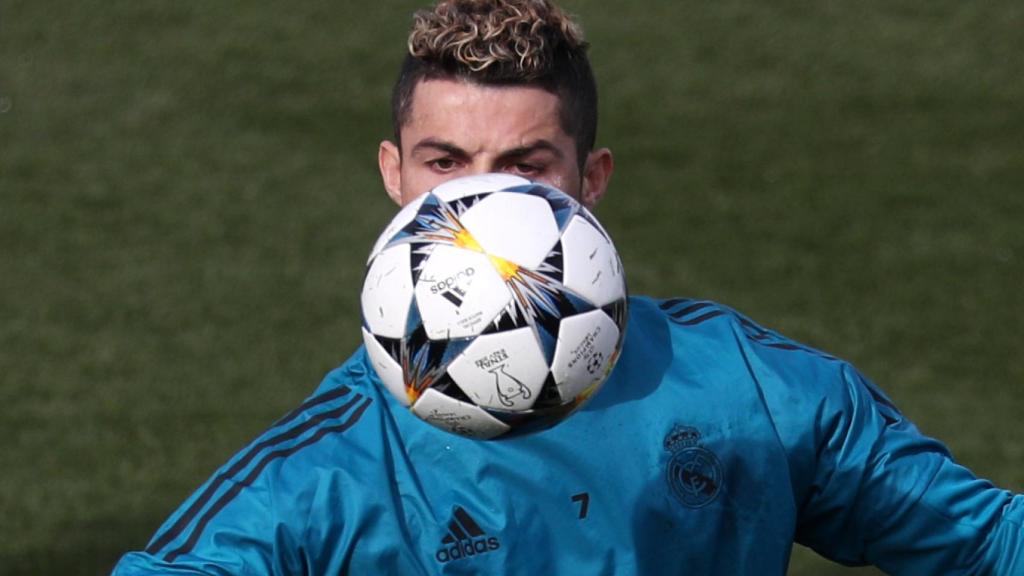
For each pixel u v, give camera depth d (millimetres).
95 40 45750
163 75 43438
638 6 47844
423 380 9531
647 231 34969
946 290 32375
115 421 27594
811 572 23500
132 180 37594
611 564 10812
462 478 10750
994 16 46719
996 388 28734
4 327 30953
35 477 25719
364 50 45031
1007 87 42375
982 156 38562
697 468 11031
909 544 11391
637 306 11711
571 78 11188
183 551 10328
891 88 42469
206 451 26609
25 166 38281
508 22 10898
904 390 28625
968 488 11383
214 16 47281
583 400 9766
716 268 33375
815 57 44406
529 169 11008
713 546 11031
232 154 38938
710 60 44219
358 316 31594
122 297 32281
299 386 28891
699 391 11211
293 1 48312
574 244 9594
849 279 32844
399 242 9672
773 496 11109
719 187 37125
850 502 11320
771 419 11211
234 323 31219
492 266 9398
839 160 38469
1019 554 11172
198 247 34406
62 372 29297
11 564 23109
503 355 9367
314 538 10445
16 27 46562
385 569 10570
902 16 46906
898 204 36156
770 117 40844
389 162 12492
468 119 10828
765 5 47750
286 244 34562
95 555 23391
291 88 42625
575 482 10836
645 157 38656
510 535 10688
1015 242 34312
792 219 35500
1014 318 31219
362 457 10695
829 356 11789
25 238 34781
